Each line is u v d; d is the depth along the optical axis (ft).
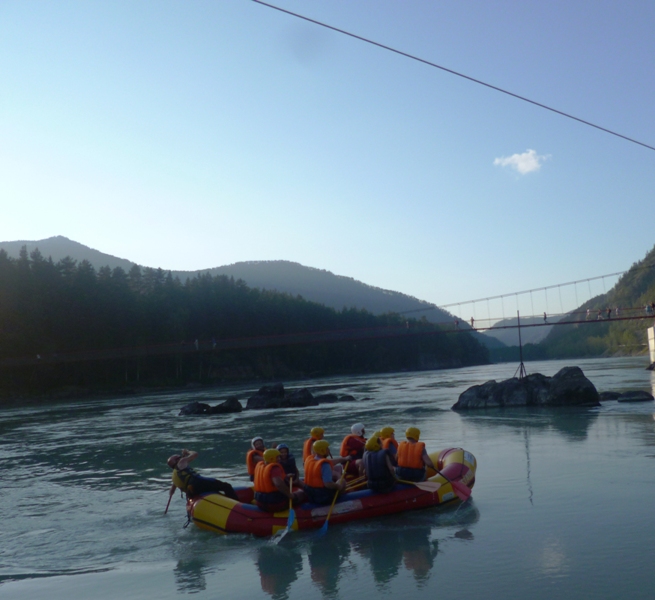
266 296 447.01
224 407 108.27
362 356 456.04
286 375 382.22
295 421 83.10
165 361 308.40
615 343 601.62
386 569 22.43
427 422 71.36
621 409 73.61
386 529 27.30
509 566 21.94
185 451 31.07
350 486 30.37
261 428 76.13
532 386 84.07
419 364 516.32
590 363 377.71
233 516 27.68
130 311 295.48
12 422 116.78
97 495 38.86
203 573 23.21
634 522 26.27
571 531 25.53
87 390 252.01
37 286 261.03
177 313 329.93
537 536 25.13
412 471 30.48
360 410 96.37
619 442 47.98
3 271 255.70
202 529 28.68
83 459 56.75
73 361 247.70
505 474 37.68
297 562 23.81
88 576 23.49
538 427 60.29
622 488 32.37
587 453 43.57
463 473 32.19
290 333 408.67
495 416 73.05
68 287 273.75
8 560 25.70
